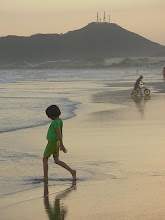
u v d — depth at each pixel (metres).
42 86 111.31
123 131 32.56
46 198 15.64
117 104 58.62
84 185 17.36
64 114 45.44
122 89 97.12
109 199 15.15
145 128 34.12
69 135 30.77
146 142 27.28
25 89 96.31
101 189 16.56
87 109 51.31
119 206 14.29
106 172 19.45
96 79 163.12
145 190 16.22
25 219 13.34
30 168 20.64
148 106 55.09
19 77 187.88
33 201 15.28
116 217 13.22
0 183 17.94
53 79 164.38
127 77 185.12
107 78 173.88
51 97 70.94
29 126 36.22
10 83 129.38
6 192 16.58
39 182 18.11
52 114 18.50
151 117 42.06
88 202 14.91
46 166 18.44
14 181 18.28
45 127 35.75
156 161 21.52
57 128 18.34
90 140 28.39
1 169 20.42
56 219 13.29
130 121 38.94
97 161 21.75
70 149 25.11
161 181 17.58
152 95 76.12
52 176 19.05
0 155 23.67
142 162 21.31
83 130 33.38
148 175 18.64
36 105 55.09
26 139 29.41
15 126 36.03
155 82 129.00
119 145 26.27
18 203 15.08
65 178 18.66
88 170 19.94
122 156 22.89
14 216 13.64
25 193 16.42
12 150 25.23
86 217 13.34
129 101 63.81
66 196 15.79
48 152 18.45
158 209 13.87
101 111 48.78
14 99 65.31
